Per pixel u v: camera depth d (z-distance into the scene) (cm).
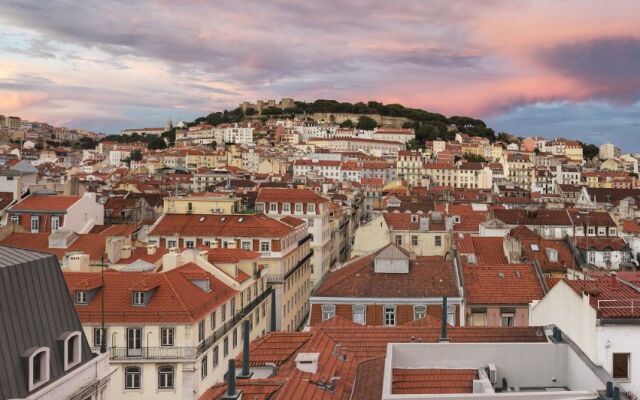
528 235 9575
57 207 9925
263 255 9112
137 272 6184
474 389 2888
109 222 12519
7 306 3078
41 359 3156
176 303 5719
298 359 3200
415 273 6594
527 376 3284
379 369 3284
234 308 6912
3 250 3478
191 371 5559
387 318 6269
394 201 18625
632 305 3159
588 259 8356
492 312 6153
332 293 6375
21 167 13675
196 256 6894
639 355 3073
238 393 2772
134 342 5603
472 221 11925
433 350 3297
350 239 17475
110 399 5559
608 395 2630
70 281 5894
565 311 3556
